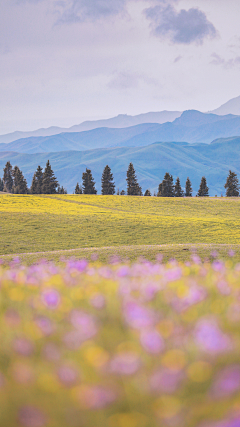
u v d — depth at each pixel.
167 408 1.76
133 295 4.30
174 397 1.87
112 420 1.76
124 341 2.71
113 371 2.10
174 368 2.03
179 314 3.36
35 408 1.79
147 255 22.16
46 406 1.87
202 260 19.03
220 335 2.43
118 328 3.08
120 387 2.00
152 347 2.32
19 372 2.08
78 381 2.07
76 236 42.88
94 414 1.81
